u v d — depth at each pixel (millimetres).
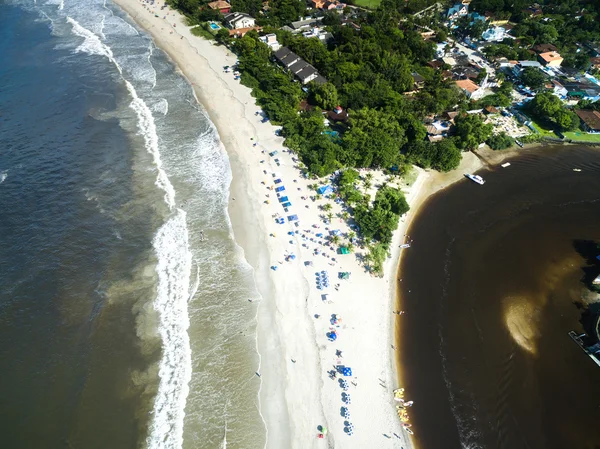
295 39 135250
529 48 146500
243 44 133750
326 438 50594
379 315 64750
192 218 79000
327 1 179750
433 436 51844
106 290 64938
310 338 60625
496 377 58062
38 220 75438
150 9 178625
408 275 71625
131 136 99875
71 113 106562
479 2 175750
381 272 70750
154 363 56312
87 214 77812
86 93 115875
